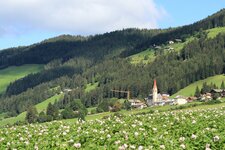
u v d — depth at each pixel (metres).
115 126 29.88
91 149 21.20
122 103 196.50
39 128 32.38
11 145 24.12
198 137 22.34
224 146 20.59
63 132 27.78
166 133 25.58
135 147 20.55
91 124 32.56
